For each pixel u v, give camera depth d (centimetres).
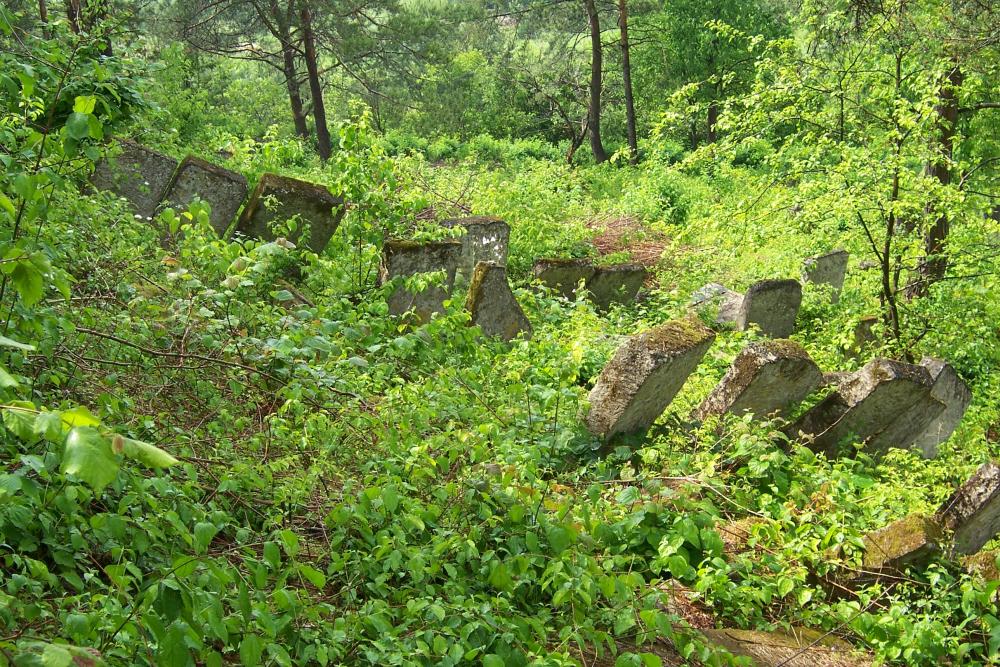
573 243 1605
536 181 1977
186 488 431
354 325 752
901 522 606
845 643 543
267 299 810
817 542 595
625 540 552
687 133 4172
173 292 676
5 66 603
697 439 724
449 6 4238
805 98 1239
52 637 300
